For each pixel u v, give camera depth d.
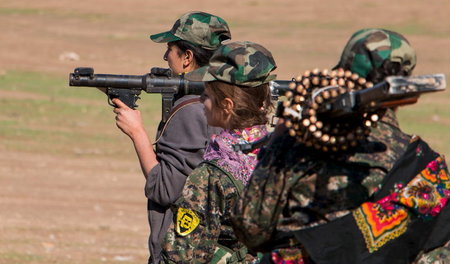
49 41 86.69
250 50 8.89
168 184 10.28
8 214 27.09
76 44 86.19
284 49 88.94
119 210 29.41
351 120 7.30
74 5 114.38
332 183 7.42
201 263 9.27
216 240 9.27
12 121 47.44
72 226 26.06
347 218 7.37
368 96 6.82
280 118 7.70
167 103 10.65
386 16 108.00
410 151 7.52
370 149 7.46
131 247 23.77
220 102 9.00
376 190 7.42
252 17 109.75
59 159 38.84
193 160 10.30
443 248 7.61
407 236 7.39
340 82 7.35
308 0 116.88
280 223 7.59
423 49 90.00
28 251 22.16
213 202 9.22
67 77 67.31
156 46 88.25
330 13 110.44
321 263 7.32
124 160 39.88
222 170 9.18
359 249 7.34
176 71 11.19
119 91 10.70
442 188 7.57
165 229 10.41
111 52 83.19
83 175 35.69
